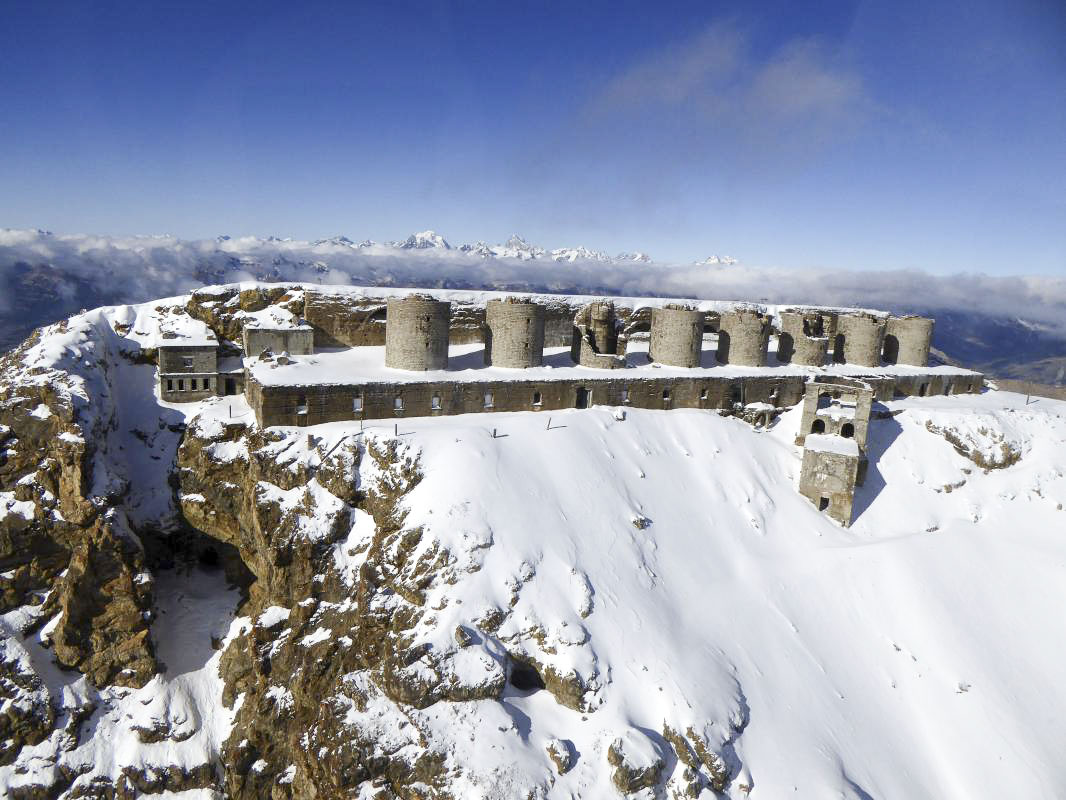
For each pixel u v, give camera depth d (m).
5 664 41.22
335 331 69.94
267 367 58.84
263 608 46.72
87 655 43.72
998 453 61.81
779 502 56.47
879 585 49.75
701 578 48.16
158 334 64.12
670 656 40.88
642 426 59.47
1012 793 39.19
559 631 40.56
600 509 48.97
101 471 48.00
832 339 84.81
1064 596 49.56
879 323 79.44
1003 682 44.56
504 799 33.16
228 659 46.19
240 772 41.81
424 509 45.22
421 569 42.34
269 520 47.84
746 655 43.47
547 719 37.97
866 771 38.94
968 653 46.06
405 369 59.84
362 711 37.41
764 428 67.25
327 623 43.72
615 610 42.78
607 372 65.06
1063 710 43.31
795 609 47.91
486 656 38.09
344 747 35.94
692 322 70.19
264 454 49.47
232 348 65.94
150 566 52.28
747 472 58.00
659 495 53.31
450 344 74.56
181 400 60.22
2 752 39.59
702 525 52.53
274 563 46.12
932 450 62.06
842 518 55.78
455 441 49.47
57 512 45.50
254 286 68.81
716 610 46.03
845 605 48.66
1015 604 49.22
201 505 52.72
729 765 36.34
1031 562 52.00
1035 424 65.56
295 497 48.44
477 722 36.06
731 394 67.88
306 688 41.59
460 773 34.09
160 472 54.94
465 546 42.88
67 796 39.66
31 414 47.44
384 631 41.03
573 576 43.38
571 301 81.56
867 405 58.62
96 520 45.38
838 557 51.28
